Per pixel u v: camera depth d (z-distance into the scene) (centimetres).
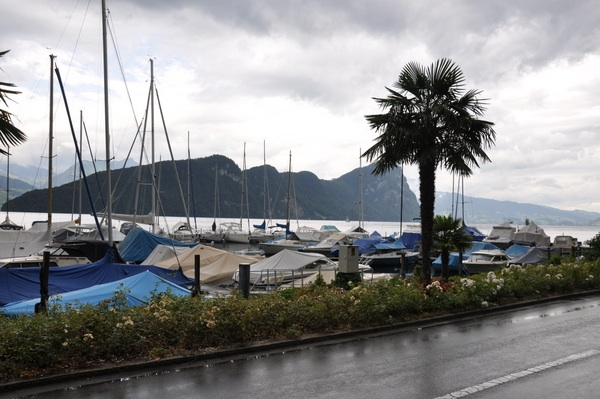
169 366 942
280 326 1173
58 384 834
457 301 1494
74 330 931
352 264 1727
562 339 1177
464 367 941
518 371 911
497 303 1617
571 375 885
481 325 1347
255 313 1130
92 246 3002
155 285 1548
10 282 1934
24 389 809
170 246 3494
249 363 969
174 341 1027
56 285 2023
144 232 3759
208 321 1043
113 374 888
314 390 809
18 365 848
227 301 1160
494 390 806
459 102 1700
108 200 2738
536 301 1711
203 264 2953
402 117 1698
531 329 1294
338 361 984
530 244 6275
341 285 1716
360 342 1148
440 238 1950
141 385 831
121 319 1002
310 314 1213
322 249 5512
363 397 777
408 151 1695
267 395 786
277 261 2433
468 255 4097
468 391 802
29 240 3925
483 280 1689
